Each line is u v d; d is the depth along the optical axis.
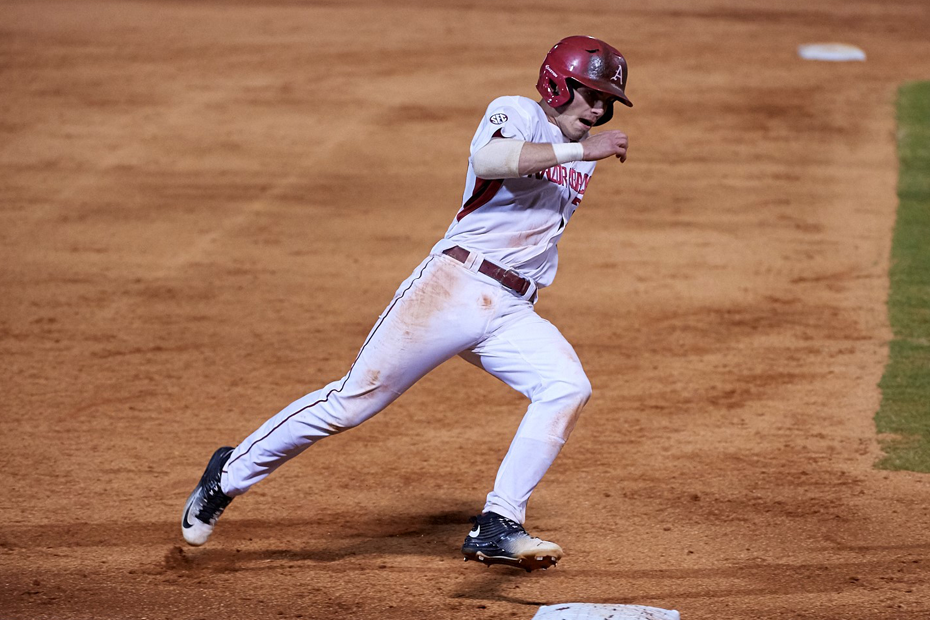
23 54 70.25
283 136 56.19
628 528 20.33
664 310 35.50
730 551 19.14
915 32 85.50
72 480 22.77
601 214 46.22
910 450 24.08
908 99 63.44
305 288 37.53
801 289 37.31
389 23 82.88
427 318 16.48
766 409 27.14
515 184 16.22
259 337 32.91
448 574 18.22
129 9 86.25
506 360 16.64
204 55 71.56
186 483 22.70
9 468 23.36
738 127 58.59
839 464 23.47
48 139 54.72
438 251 16.78
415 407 27.67
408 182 50.03
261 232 43.47
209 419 26.58
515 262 16.58
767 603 16.78
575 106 16.61
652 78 68.12
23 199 46.75
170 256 40.59
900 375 29.17
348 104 61.59
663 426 26.14
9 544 19.44
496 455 24.52
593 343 32.50
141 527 20.39
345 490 22.47
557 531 20.22
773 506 21.27
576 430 25.95
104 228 43.56
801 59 74.00
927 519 20.39
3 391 28.27
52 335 32.72
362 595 17.23
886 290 36.91
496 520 15.93
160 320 34.25
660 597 17.14
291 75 67.25
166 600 16.94
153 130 56.53
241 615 16.36
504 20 85.06
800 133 57.53
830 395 27.97
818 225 44.50
